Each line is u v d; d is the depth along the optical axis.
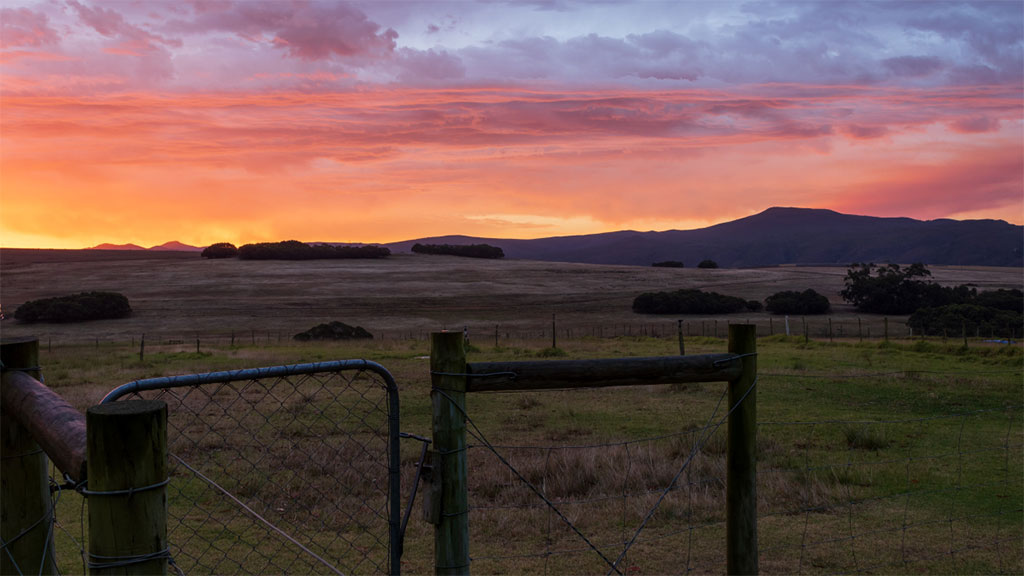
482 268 125.62
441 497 2.66
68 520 6.06
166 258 136.62
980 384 15.60
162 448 1.66
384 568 5.04
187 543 5.44
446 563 2.67
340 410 11.29
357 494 6.69
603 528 6.06
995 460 8.64
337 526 5.93
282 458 7.73
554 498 6.88
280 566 5.01
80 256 140.00
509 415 12.02
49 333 64.94
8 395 2.44
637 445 8.76
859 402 13.49
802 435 10.12
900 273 87.81
